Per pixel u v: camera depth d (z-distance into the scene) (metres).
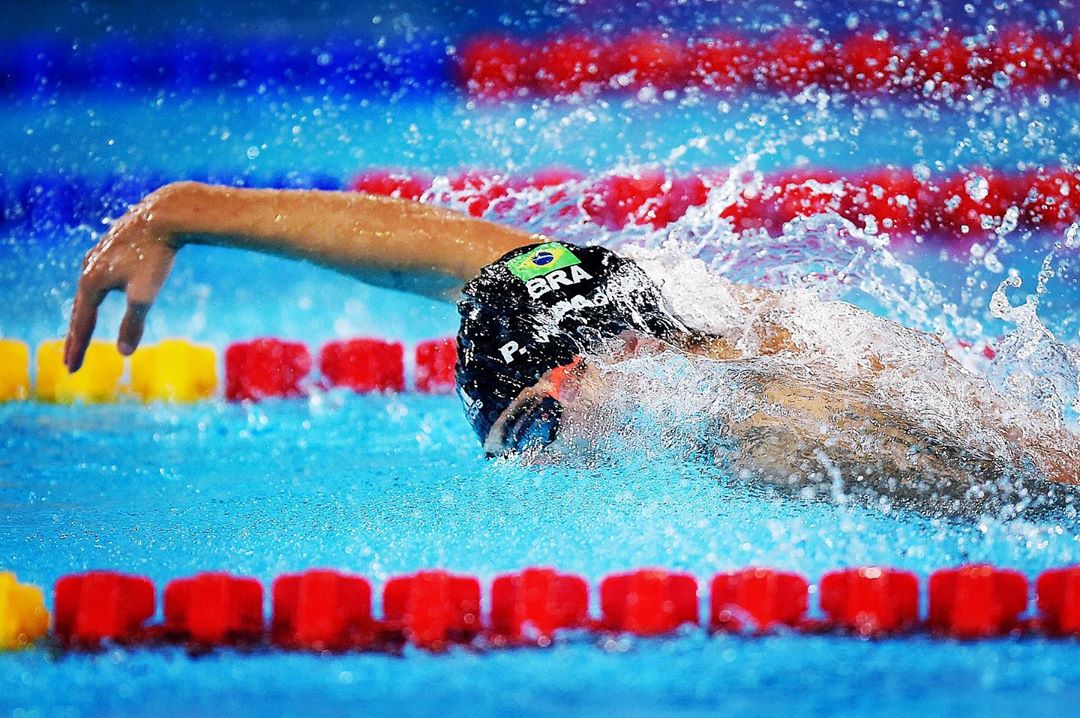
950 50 18.05
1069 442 7.46
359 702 5.22
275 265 15.67
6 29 21.41
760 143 16.94
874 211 15.20
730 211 15.44
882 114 17.28
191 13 21.77
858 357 7.57
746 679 5.41
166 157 17.97
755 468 7.25
